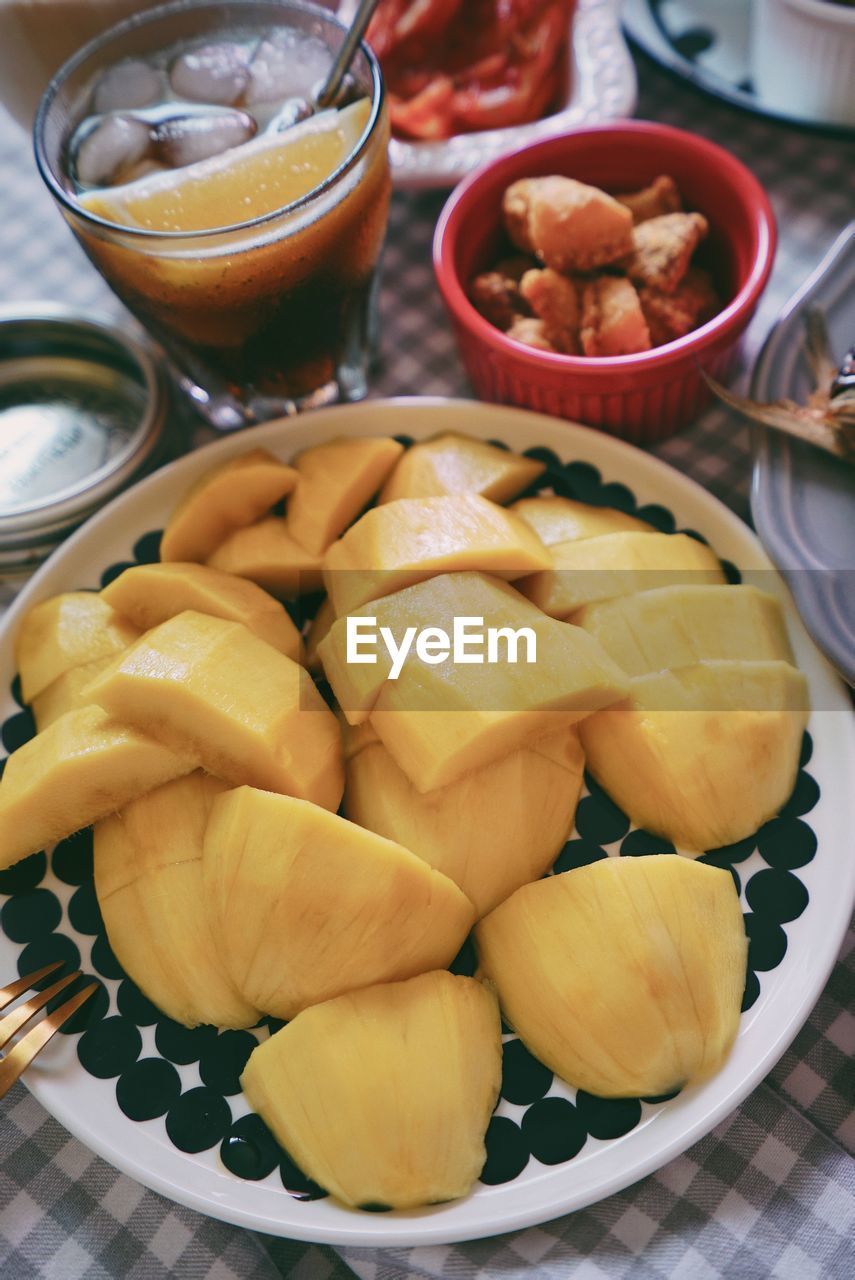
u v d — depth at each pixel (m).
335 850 0.32
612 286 0.41
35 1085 0.33
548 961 0.33
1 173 0.54
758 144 0.50
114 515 0.41
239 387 0.43
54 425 0.45
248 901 0.33
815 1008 0.35
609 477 0.41
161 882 0.35
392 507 0.38
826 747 0.36
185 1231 0.33
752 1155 0.33
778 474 0.39
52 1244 0.33
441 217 0.43
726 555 0.39
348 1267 0.33
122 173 0.38
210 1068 0.33
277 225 0.36
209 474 0.41
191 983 0.34
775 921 0.34
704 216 0.43
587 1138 0.32
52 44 0.42
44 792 0.35
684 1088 0.32
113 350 0.46
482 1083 0.32
